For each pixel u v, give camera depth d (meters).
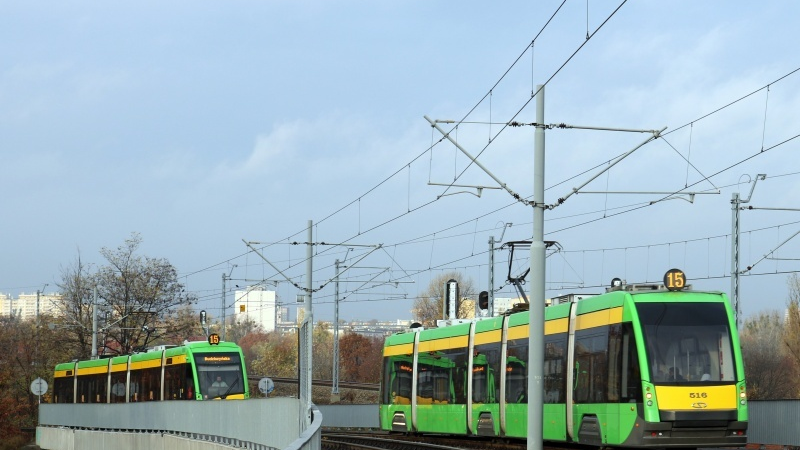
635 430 23.52
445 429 34.19
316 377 130.25
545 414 27.73
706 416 23.28
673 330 23.83
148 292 77.25
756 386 80.88
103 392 53.31
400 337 38.78
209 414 33.19
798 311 70.50
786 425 31.38
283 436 25.00
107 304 77.00
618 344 24.34
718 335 23.94
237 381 45.66
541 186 22.69
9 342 74.50
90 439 49.31
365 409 56.69
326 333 155.25
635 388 23.62
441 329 35.25
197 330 79.88
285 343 143.38
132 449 42.97
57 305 78.12
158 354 48.09
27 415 74.06
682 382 23.44
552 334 27.72
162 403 39.34
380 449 35.34
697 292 24.48
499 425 30.48
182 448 35.91
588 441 25.50
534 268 22.64
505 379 30.28
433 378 35.41
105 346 76.75
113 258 77.75
